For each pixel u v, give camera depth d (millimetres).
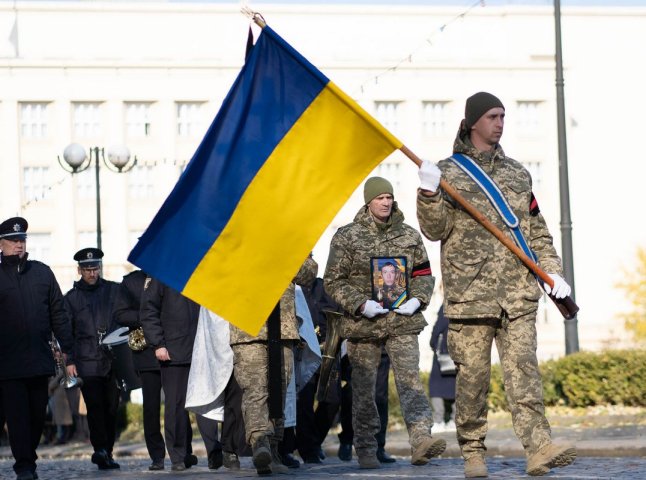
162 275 11609
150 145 81125
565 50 90062
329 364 15312
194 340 16562
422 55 84938
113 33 82500
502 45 86875
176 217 11617
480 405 11352
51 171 80812
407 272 14672
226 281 11656
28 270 15258
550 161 87562
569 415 24562
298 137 11664
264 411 13758
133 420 31922
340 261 14656
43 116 80688
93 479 15469
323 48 84062
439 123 84062
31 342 15055
